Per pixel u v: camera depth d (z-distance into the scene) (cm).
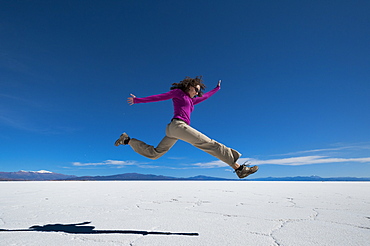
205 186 827
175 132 232
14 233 197
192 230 206
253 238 182
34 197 461
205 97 276
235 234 193
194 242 172
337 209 314
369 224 227
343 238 181
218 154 229
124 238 182
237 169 240
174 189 671
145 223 234
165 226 221
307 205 351
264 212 292
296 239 179
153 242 172
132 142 255
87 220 249
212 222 237
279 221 241
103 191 600
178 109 242
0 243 169
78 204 364
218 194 520
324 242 171
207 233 196
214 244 168
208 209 316
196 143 231
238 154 234
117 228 214
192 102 255
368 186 845
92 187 758
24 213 290
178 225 225
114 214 282
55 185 863
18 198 445
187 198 441
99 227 218
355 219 249
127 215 276
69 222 240
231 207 333
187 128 229
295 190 641
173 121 236
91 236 188
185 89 254
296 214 278
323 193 546
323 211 299
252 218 256
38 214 283
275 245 165
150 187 762
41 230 208
